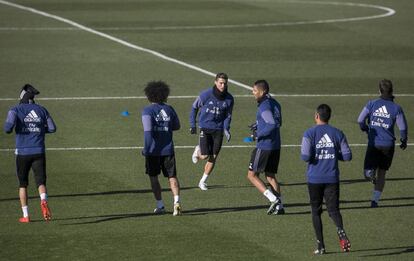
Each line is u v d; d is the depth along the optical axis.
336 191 44.84
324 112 45.34
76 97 86.75
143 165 63.78
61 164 63.66
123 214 52.47
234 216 52.28
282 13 141.00
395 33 124.69
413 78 96.88
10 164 63.72
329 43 116.81
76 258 44.53
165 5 147.38
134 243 46.91
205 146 58.50
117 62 103.75
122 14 137.75
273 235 48.53
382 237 48.38
